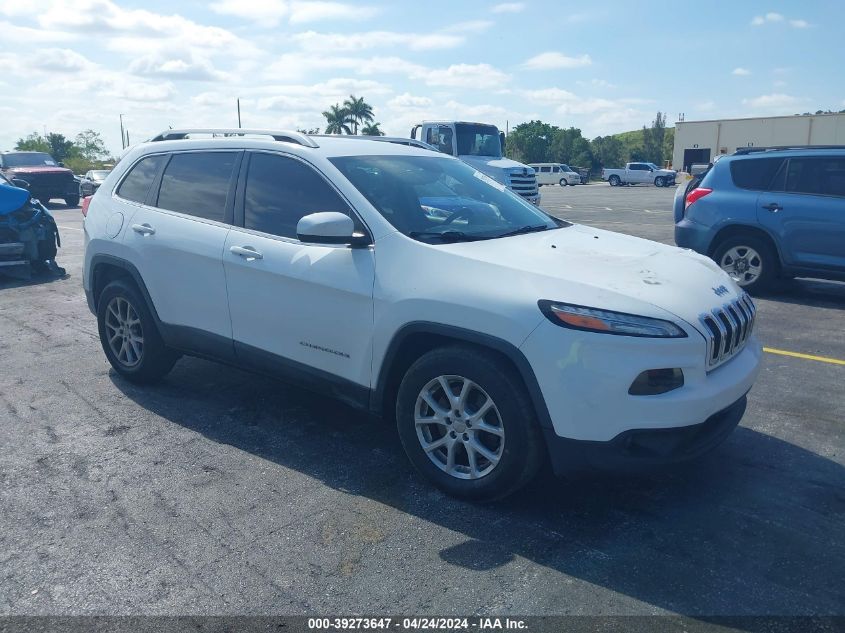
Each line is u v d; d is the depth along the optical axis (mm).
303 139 4699
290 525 3670
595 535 3570
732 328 3826
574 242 4363
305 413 5176
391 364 4047
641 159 99312
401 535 3572
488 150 18953
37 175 24609
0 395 5566
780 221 8750
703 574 3246
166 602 3076
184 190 5234
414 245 4043
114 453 4531
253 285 4621
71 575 3271
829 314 8125
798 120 50000
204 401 5414
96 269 5734
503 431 3666
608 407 3422
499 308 3604
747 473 4230
